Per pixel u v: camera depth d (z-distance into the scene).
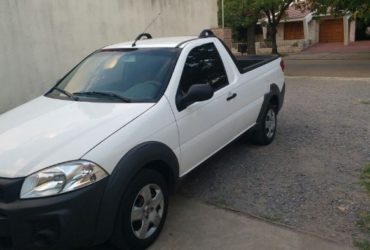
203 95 4.01
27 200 2.92
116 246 3.47
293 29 37.88
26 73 8.17
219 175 5.19
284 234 3.76
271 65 6.28
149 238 3.62
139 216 3.49
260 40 40.44
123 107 3.79
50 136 3.34
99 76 4.50
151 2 11.30
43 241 2.97
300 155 5.79
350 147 6.05
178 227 3.96
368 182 4.79
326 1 18.39
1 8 7.64
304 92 10.96
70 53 9.07
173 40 4.87
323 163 5.46
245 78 5.41
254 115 5.70
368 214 4.05
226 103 4.87
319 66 19.28
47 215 2.90
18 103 8.05
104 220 3.13
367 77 13.47
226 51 5.27
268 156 5.79
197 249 3.59
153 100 3.90
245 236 3.76
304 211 4.18
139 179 3.44
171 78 4.15
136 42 5.04
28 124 3.67
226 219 4.08
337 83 12.30
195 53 4.67
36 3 8.27
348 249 3.49
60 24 8.79
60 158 3.06
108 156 3.19
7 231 2.95
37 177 2.97
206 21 13.88
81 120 3.59
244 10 28.67
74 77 4.73
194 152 4.29
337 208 4.21
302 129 7.13
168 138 3.82
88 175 3.04
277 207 4.29
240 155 5.86
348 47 32.28
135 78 4.27
